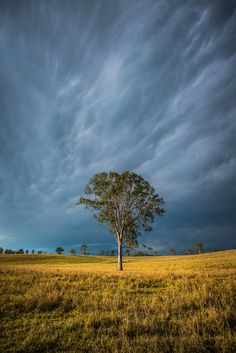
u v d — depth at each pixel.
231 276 15.84
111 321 7.10
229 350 5.11
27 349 5.52
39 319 7.76
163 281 14.70
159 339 5.62
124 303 9.02
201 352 5.08
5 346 5.74
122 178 40.09
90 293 11.27
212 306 8.31
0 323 7.39
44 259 83.38
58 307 9.05
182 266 30.62
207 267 27.00
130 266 42.97
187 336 5.74
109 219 38.97
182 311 7.84
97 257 104.62
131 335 6.18
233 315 7.10
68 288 12.60
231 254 65.94
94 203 39.44
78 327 6.84
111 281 15.58
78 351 5.34
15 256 87.12
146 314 7.50
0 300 9.63
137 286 13.01
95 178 40.41
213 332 6.18
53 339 5.89
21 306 9.08
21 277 16.44
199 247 142.38
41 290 11.16
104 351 5.22
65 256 98.06
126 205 39.81
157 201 40.03
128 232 39.53
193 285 11.73
